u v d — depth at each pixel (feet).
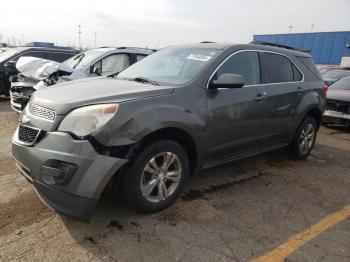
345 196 14.21
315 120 19.30
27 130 10.40
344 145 23.35
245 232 10.74
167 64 14.05
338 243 10.48
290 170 17.01
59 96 10.53
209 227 10.87
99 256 9.11
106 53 25.70
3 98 36.24
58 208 9.60
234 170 16.33
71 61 27.12
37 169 9.67
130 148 9.98
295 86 16.87
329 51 91.30
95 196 9.52
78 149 9.34
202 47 14.49
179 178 11.86
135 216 11.18
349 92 27.96
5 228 10.13
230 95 13.15
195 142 11.97
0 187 12.84
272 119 15.55
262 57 15.37
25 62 24.13
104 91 10.85
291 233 10.87
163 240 9.99
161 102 10.95
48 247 9.34
